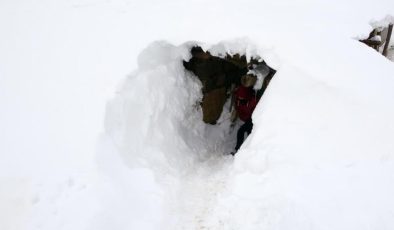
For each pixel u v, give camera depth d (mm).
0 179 3920
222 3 5816
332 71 4219
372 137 3752
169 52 5445
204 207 4043
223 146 6715
